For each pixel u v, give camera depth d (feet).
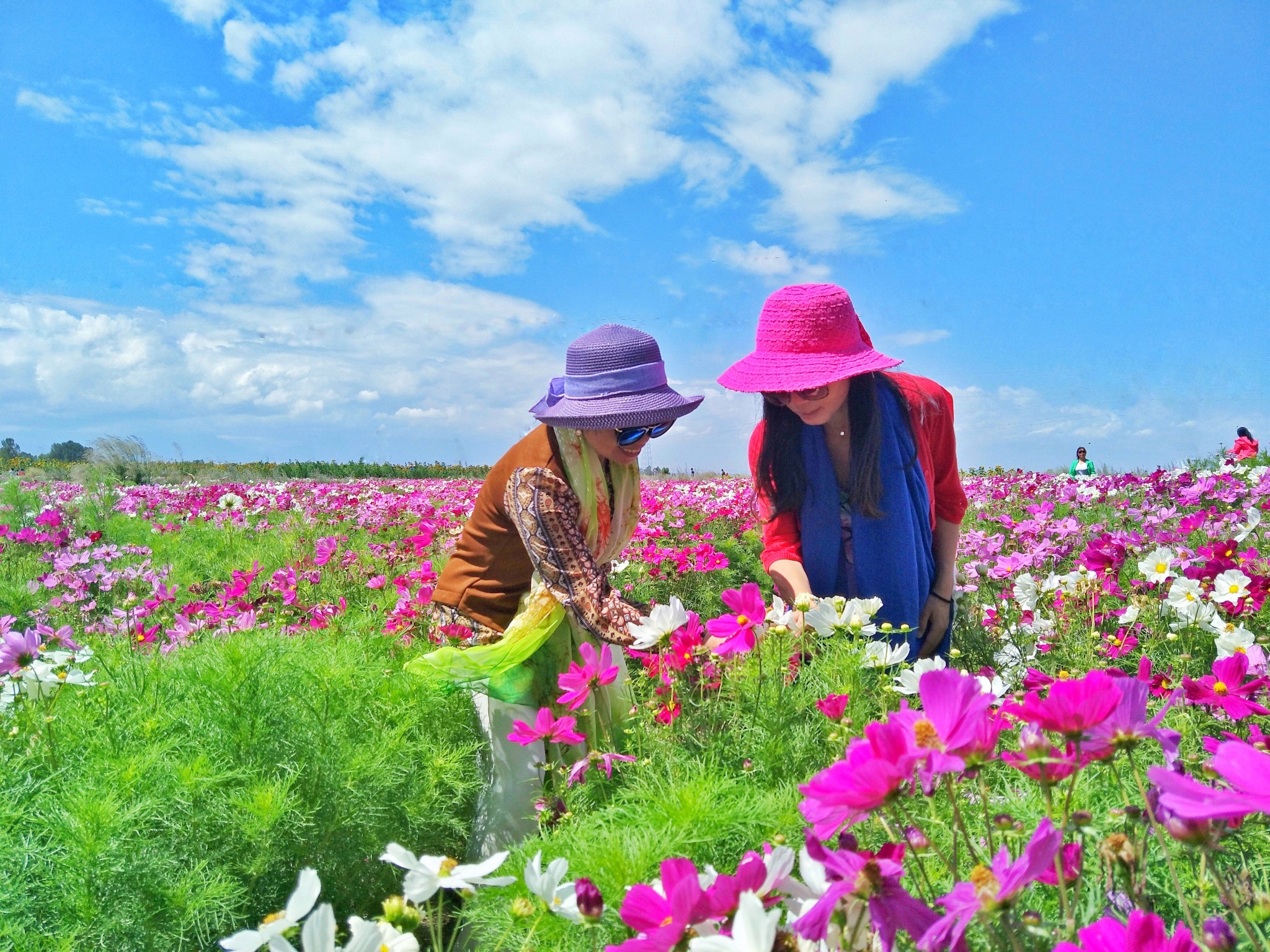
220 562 21.45
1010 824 2.97
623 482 8.05
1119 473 29.89
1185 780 2.35
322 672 7.41
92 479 44.19
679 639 6.76
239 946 2.85
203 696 7.18
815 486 8.87
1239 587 8.64
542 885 3.50
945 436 9.12
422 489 41.70
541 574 7.47
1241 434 29.48
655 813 5.22
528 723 7.59
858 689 6.68
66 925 5.22
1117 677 3.12
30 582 17.31
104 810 5.33
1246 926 2.61
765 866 2.97
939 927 2.43
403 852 3.59
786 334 8.25
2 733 7.00
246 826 5.88
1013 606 10.44
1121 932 2.48
